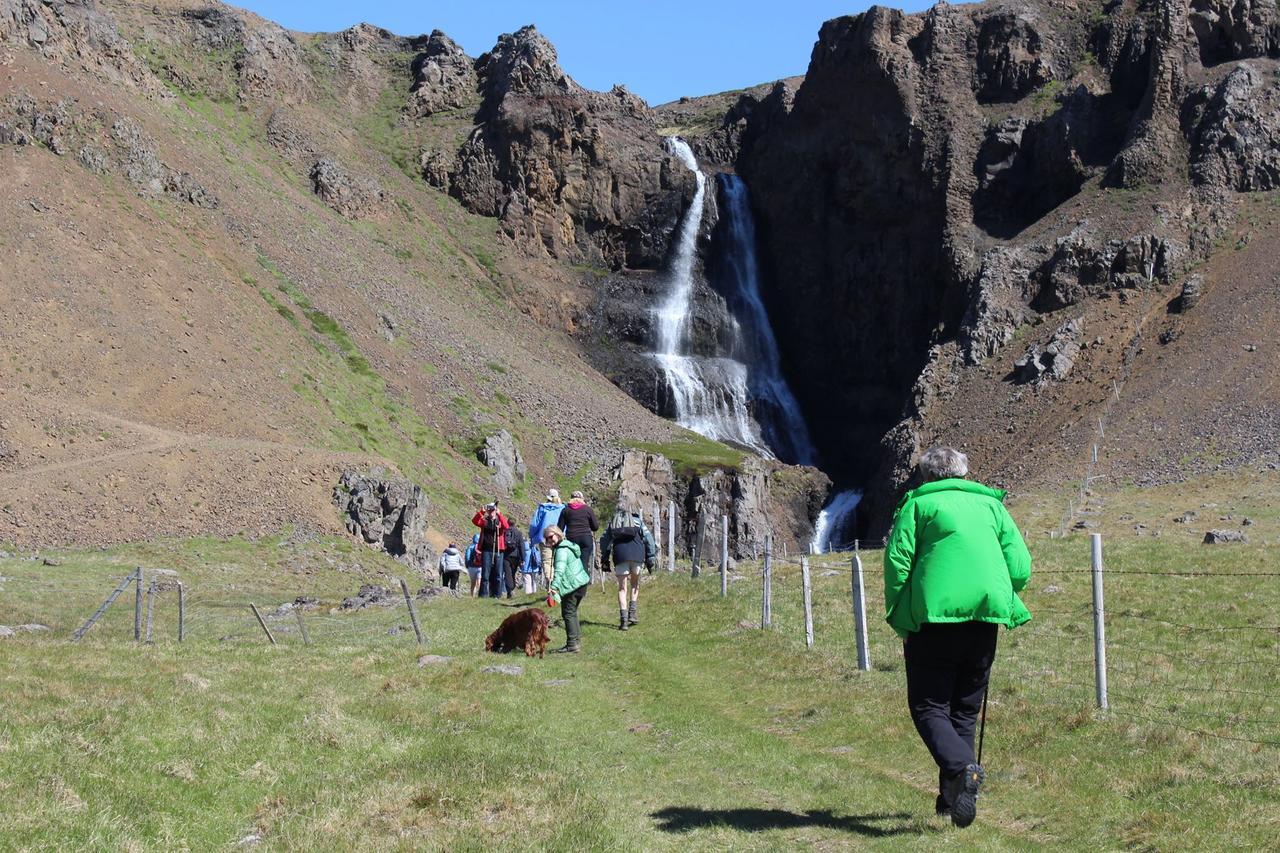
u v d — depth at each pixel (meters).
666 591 26.92
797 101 118.56
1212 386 72.50
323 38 135.50
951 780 9.28
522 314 111.25
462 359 91.06
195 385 63.16
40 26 85.12
